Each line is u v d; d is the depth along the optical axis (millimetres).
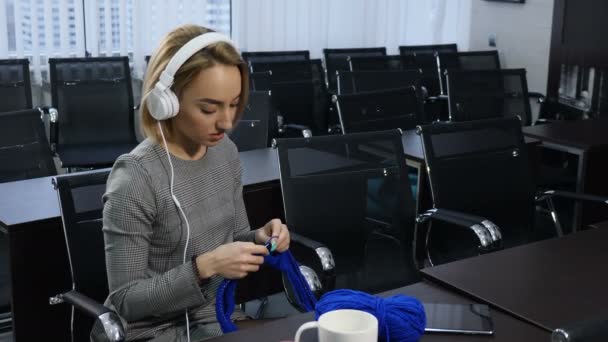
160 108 1503
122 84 4422
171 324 1651
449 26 6066
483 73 4188
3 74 4258
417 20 6070
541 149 3971
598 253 1888
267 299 3273
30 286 2271
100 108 4367
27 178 2727
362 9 5879
